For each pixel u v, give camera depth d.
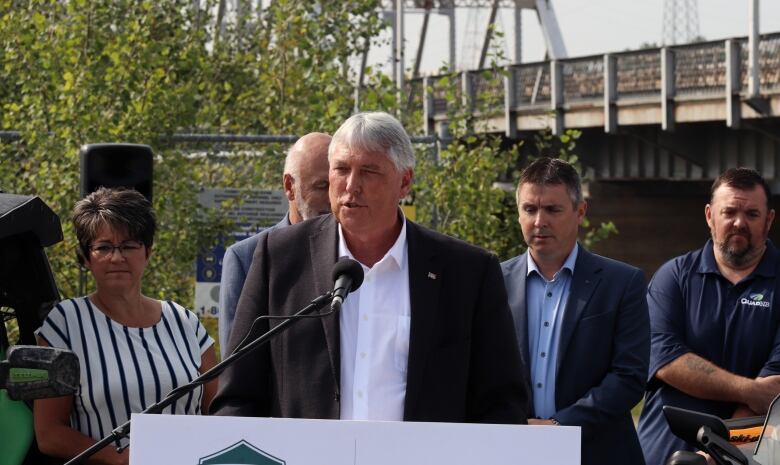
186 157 14.29
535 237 7.62
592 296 7.59
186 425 4.98
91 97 13.77
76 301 7.04
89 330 6.96
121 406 6.88
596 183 45.91
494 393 5.68
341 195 5.57
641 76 37.97
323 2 17.69
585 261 7.70
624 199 46.16
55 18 15.62
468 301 5.67
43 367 5.16
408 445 4.96
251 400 5.70
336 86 16.62
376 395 5.57
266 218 13.95
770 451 6.45
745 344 8.19
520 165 42.16
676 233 46.56
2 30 14.83
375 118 5.57
